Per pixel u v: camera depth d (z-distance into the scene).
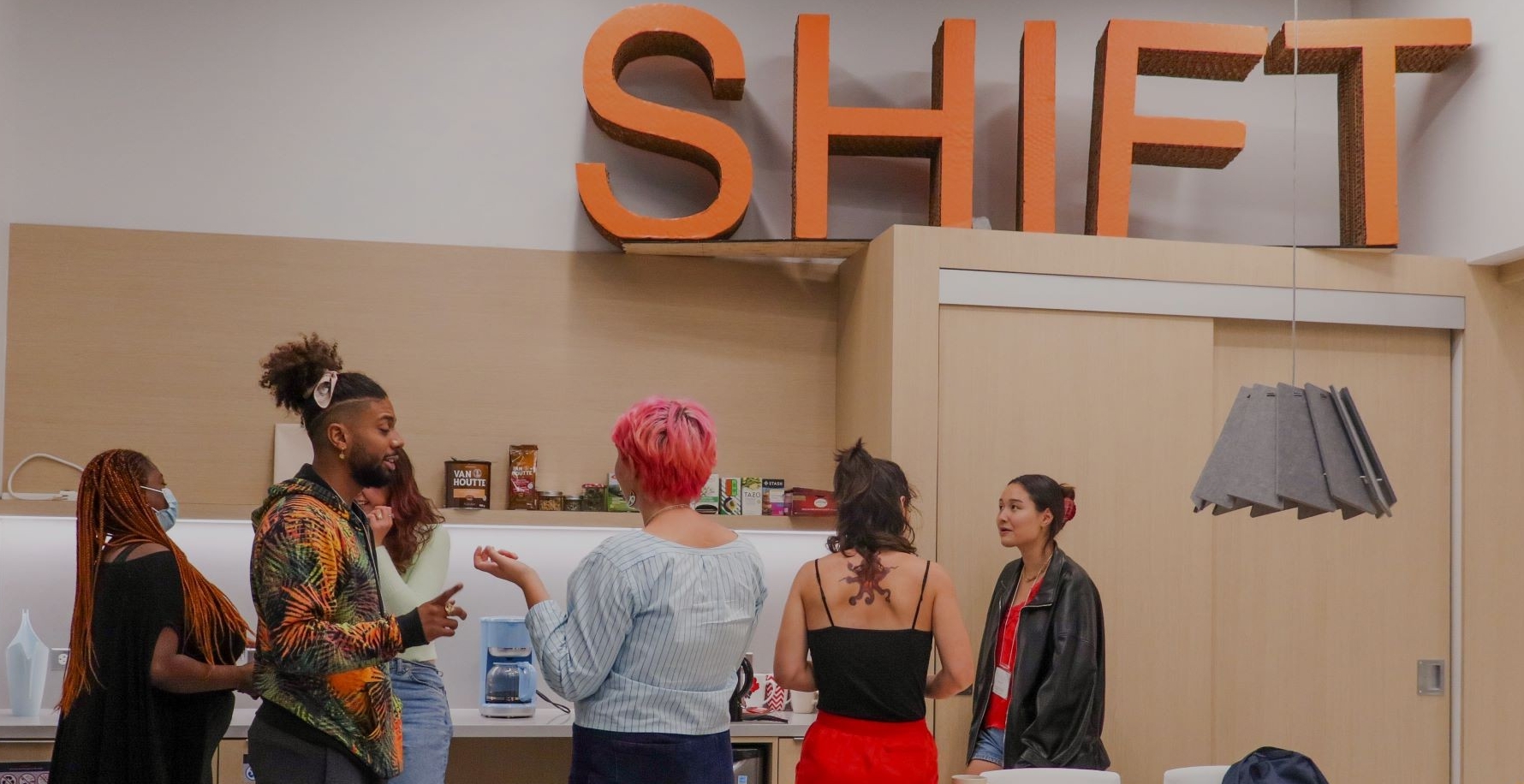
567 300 4.55
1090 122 4.92
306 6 4.52
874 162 4.80
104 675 2.73
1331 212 5.02
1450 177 4.69
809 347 4.68
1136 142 4.51
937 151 4.56
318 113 4.50
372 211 4.48
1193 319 4.36
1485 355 4.56
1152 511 4.27
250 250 4.39
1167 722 4.21
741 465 4.60
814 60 4.45
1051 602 3.73
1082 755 3.63
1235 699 4.35
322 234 4.45
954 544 4.12
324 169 4.48
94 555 2.83
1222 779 3.10
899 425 4.09
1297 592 4.42
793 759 3.98
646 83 4.70
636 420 2.48
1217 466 2.95
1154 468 4.28
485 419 4.47
